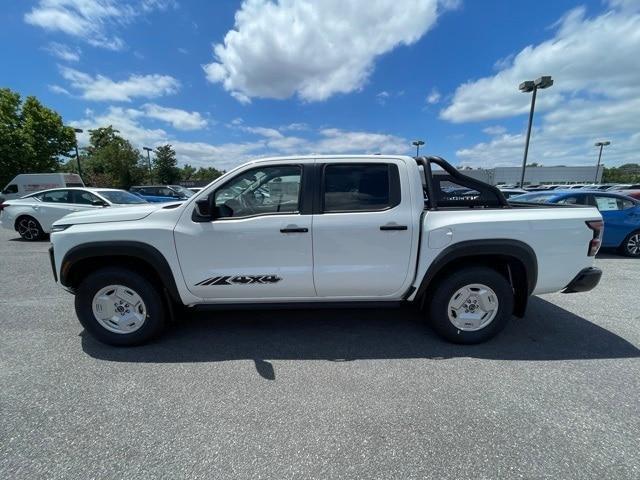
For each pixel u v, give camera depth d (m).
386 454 1.88
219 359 2.95
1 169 27.81
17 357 2.98
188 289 3.07
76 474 1.76
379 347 3.15
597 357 2.93
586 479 1.70
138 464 1.82
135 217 3.05
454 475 1.74
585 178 54.44
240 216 3.05
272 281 3.06
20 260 6.87
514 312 3.30
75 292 3.15
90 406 2.30
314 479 1.72
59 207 9.02
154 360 2.93
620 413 2.19
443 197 3.38
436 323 3.16
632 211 7.15
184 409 2.27
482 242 2.98
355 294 3.16
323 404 2.32
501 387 2.49
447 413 2.21
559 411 2.22
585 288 3.15
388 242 3.02
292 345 3.20
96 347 3.16
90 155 47.53
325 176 3.05
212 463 1.82
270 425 2.11
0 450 1.91
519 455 1.86
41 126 30.44
